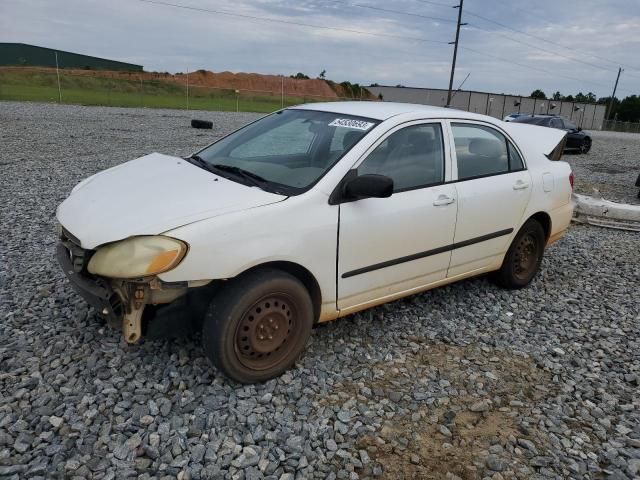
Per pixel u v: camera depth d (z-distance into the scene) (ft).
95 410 9.30
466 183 13.60
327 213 10.64
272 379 10.62
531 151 16.19
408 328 13.48
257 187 10.85
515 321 14.44
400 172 12.17
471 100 202.59
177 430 8.99
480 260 14.61
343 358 11.75
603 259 20.79
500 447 9.26
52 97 98.32
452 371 11.64
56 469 7.99
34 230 19.16
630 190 40.19
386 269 12.05
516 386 11.25
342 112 13.17
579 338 13.71
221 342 9.66
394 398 10.43
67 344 11.37
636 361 12.66
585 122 234.17
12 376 10.13
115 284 9.38
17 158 33.99
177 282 9.09
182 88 137.90
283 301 10.34
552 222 16.61
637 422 10.25
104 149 40.29
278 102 143.64
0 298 13.32
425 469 8.63
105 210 10.13
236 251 9.45
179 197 10.19
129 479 7.93
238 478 8.11
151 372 10.54
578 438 9.64
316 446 8.93
